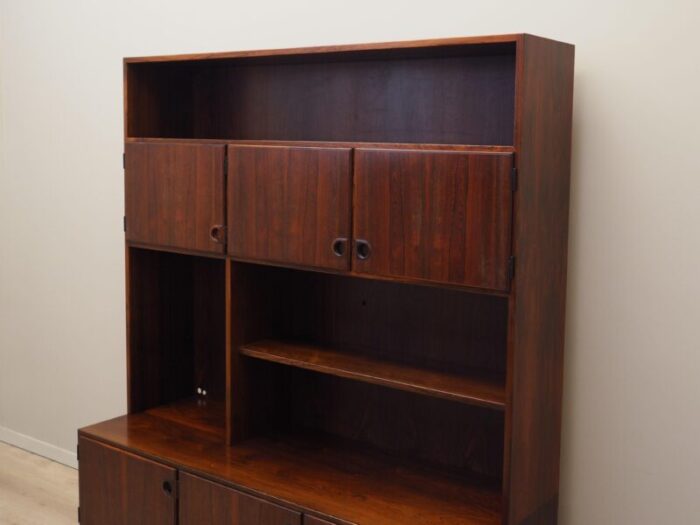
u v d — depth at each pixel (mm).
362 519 2379
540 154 2258
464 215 2242
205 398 3371
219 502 2650
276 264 2646
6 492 3771
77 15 3727
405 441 2859
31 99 3959
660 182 2365
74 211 3861
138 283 3146
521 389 2287
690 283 2348
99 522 3018
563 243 2441
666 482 2434
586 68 2447
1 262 4223
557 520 2615
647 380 2439
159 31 3459
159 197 2930
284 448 2883
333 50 2492
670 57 2320
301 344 2900
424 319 2760
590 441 2551
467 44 2240
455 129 2617
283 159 2584
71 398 4012
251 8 3176
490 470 2689
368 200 2412
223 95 3152
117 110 3633
